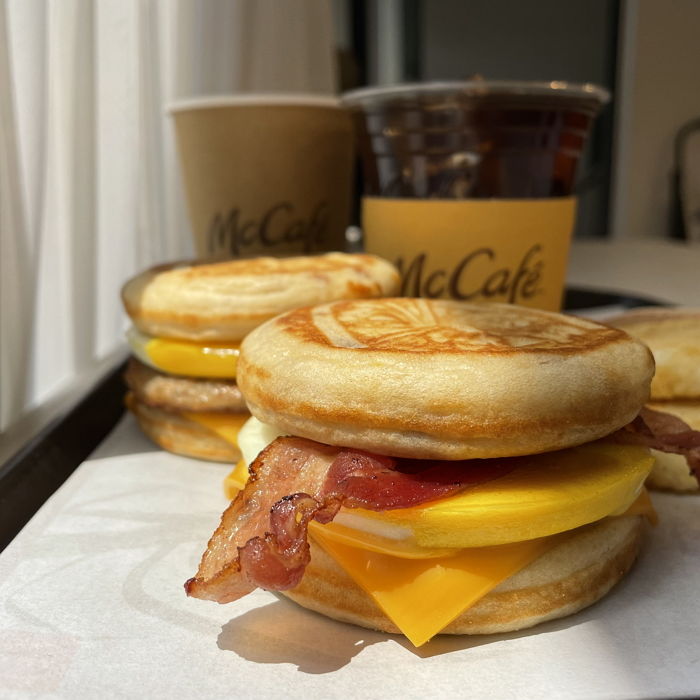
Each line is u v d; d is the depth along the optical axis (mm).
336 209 324
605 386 148
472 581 143
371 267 241
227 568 134
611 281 467
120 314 358
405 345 155
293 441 157
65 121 287
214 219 311
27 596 160
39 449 217
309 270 233
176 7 392
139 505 203
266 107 288
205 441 232
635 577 166
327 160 310
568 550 152
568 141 255
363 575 147
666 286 447
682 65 874
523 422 140
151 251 369
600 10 892
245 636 147
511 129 241
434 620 140
